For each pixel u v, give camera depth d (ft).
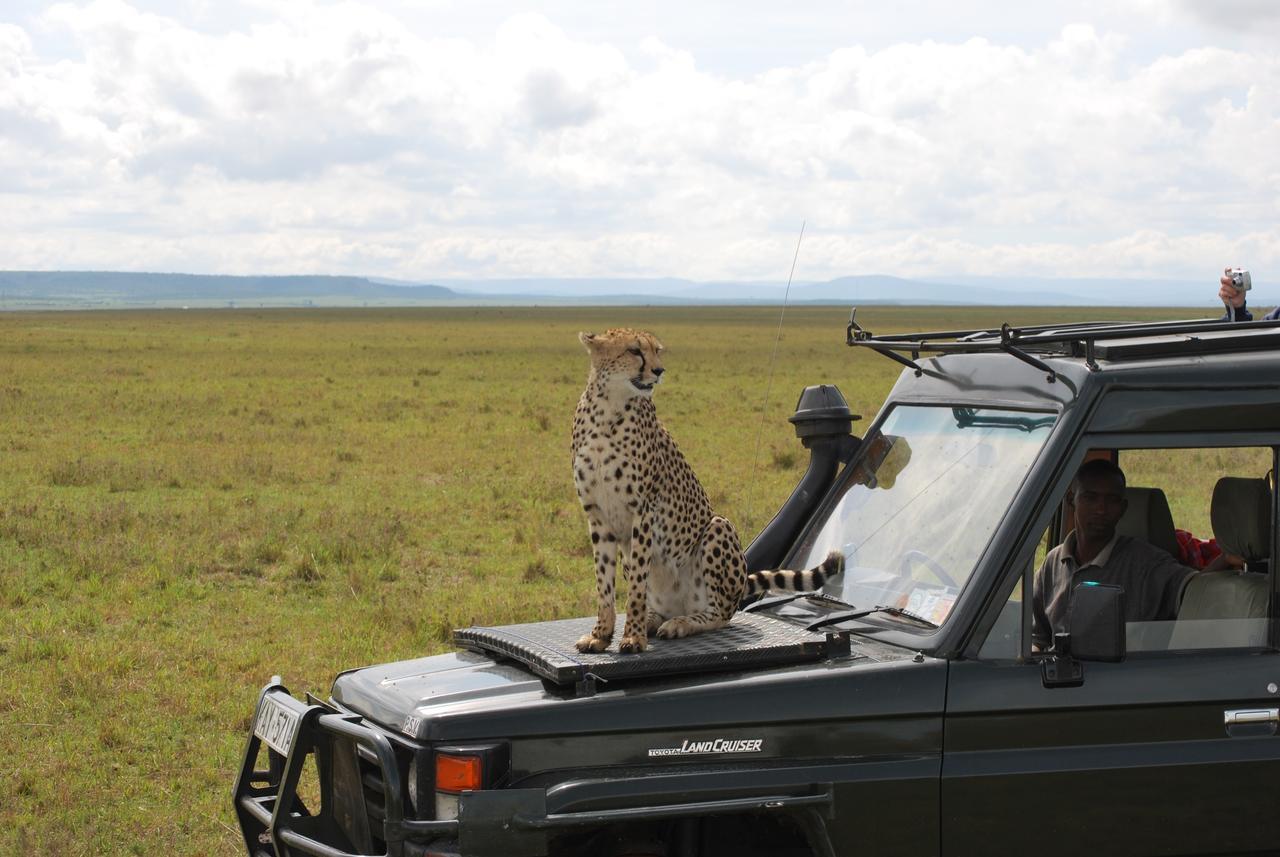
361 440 100.32
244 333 412.36
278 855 17.10
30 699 34.19
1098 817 15.89
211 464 83.25
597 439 19.51
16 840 25.03
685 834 16.26
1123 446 16.58
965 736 15.76
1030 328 19.79
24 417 115.85
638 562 18.93
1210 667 16.29
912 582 18.06
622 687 15.94
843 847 15.43
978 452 18.31
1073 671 15.90
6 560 52.49
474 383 174.60
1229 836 16.17
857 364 231.50
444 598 46.57
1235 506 17.60
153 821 26.23
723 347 310.04
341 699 18.31
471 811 14.61
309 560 51.44
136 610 44.32
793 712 15.62
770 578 19.66
